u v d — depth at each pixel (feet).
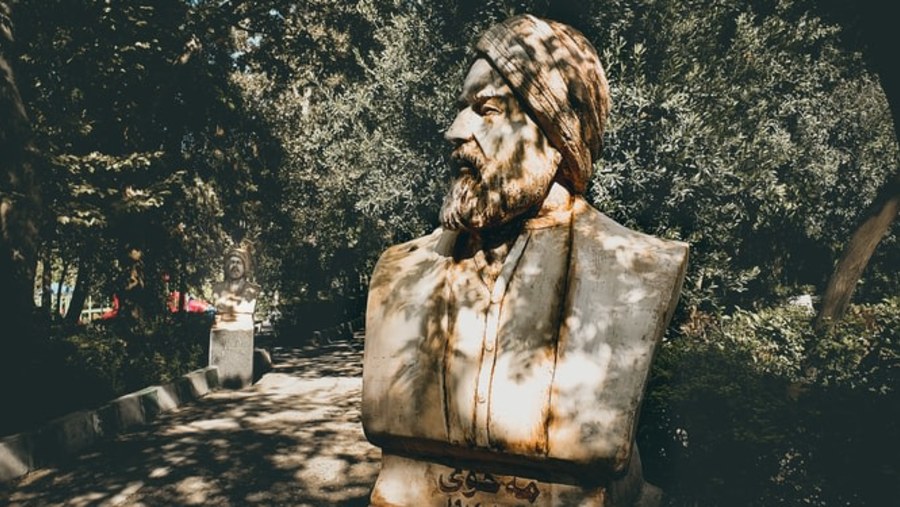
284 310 69.26
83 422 25.22
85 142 42.06
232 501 18.84
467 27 37.99
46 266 59.82
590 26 33.30
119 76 40.73
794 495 13.32
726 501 13.66
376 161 42.47
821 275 55.93
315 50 51.42
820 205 51.26
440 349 6.95
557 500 6.61
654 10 33.32
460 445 6.75
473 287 7.04
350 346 66.39
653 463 14.53
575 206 7.27
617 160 32.09
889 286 53.67
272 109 66.64
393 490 7.24
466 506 6.91
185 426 28.71
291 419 30.04
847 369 27.48
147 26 39.22
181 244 55.11
